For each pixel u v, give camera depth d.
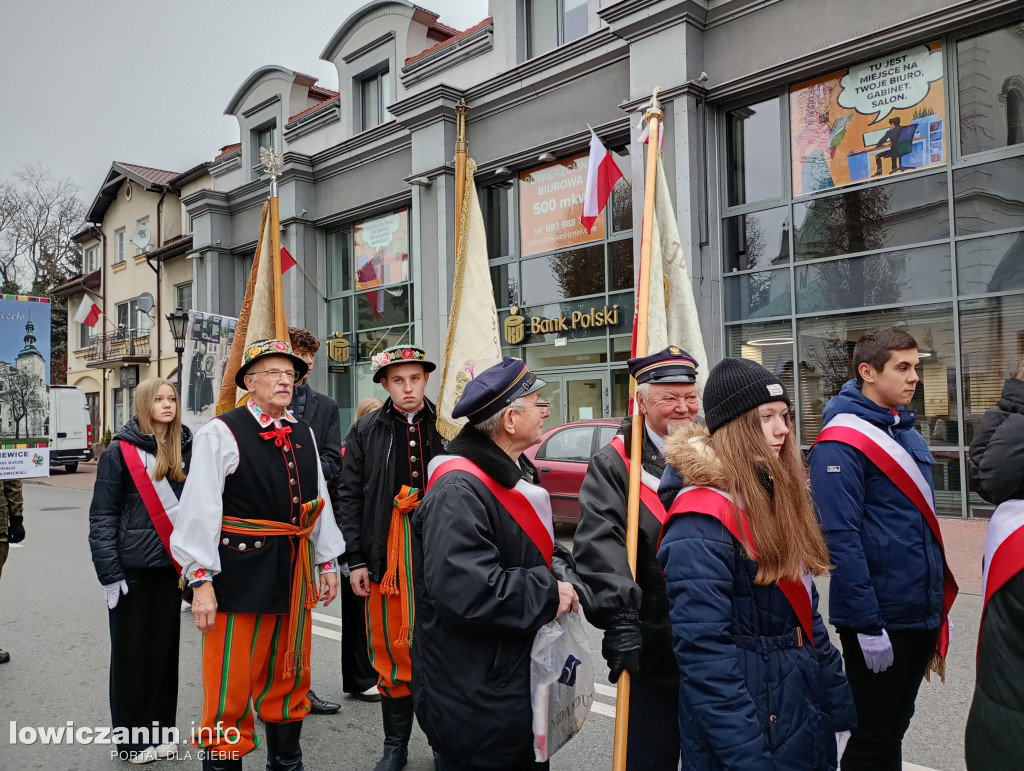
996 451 2.01
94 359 28.61
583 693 2.27
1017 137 8.86
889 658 2.43
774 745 1.77
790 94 10.61
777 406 1.92
